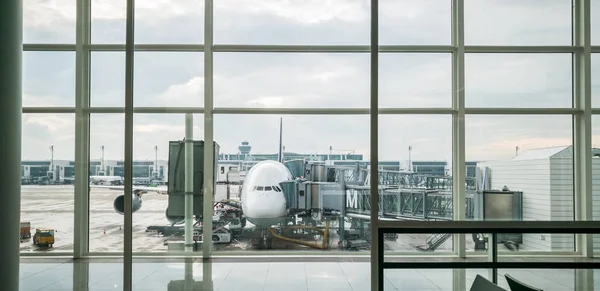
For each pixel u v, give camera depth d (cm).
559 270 328
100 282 395
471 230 329
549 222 333
